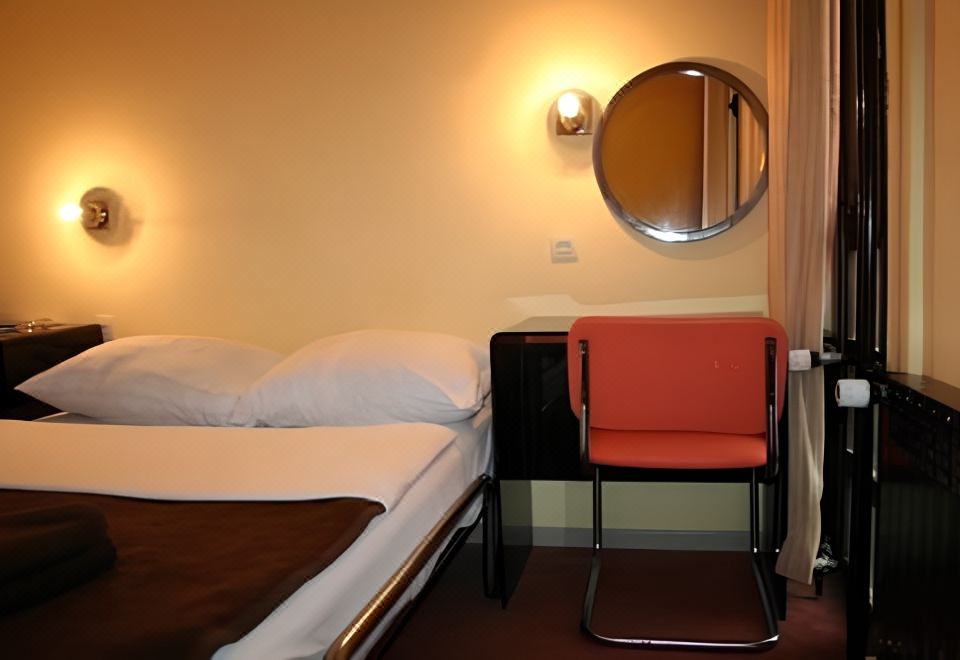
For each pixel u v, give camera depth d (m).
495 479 2.81
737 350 2.32
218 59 3.36
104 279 3.54
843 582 2.93
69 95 3.49
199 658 1.24
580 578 2.99
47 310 3.60
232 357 3.02
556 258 3.19
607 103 3.10
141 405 2.82
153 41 3.40
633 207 3.11
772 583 2.70
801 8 2.44
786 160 2.51
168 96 3.41
